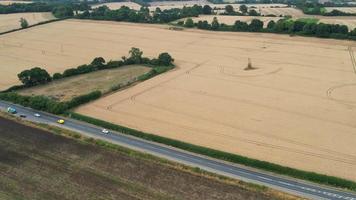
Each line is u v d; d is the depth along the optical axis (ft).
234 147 336.49
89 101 444.96
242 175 294.05
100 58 567.18
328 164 306.55
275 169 298.15
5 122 392.88
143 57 615.98
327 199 263.29
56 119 400.47
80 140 351.67
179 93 463.01
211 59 600.80
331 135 352.49
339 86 469.16
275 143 341.82
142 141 350.02
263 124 378.32
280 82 490.08
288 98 438.81
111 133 366.43
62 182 289.53
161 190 276.62
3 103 446.60
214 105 426.10
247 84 487.61
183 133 364.58
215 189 276.41
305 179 286.46
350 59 569.23
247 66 556.51
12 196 274.77
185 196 269.23
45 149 337.31
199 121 388.78
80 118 398.01
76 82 510.99
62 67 585.22
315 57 586.45
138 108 423.64
